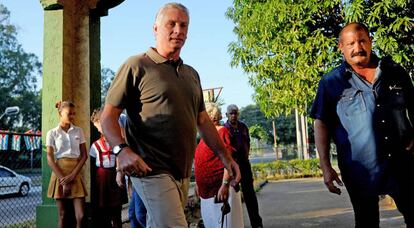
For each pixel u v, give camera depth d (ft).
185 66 8.41
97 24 16.53
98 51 16.49
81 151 13.74
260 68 26.09
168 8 8.01
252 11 27.66
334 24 23.50
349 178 8.54
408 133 8.21
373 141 8.18
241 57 27.27
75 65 15.79
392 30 20.90
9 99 150.30
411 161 8.21
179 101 7.79
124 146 7.09
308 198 31.76
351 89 8.48
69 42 15.60
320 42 22.45
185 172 7.91
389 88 8.31
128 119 7.91
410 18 21.31
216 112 13.69
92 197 14.78
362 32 8.43
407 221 8.34
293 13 23.08
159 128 7.55
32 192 28.55
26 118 159.63
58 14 15.42
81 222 13.17
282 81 25.27
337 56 22.50
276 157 93.61
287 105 26.18
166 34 7.89
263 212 24.75
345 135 8.53
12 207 30.53
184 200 8.05
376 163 8.17
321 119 8.95
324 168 8.82
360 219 8.50
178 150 7.70
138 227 12.85
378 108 8.24
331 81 8.79
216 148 9.05
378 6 20.48
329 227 18.65
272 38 25.12
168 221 7.30
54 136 13.39
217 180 12.90
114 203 14.75
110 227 15.06
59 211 13.34
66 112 13.62
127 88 7.63
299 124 97.19
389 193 8.14
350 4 21.45
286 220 21.16
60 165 13.25
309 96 24.57
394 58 20.63
